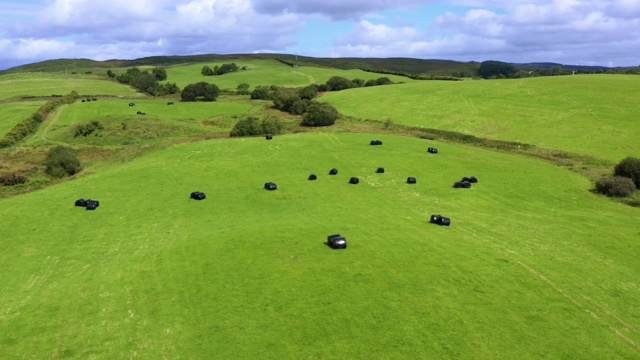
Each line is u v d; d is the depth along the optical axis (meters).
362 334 27.66
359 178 68.12
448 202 58.22
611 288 34.19
